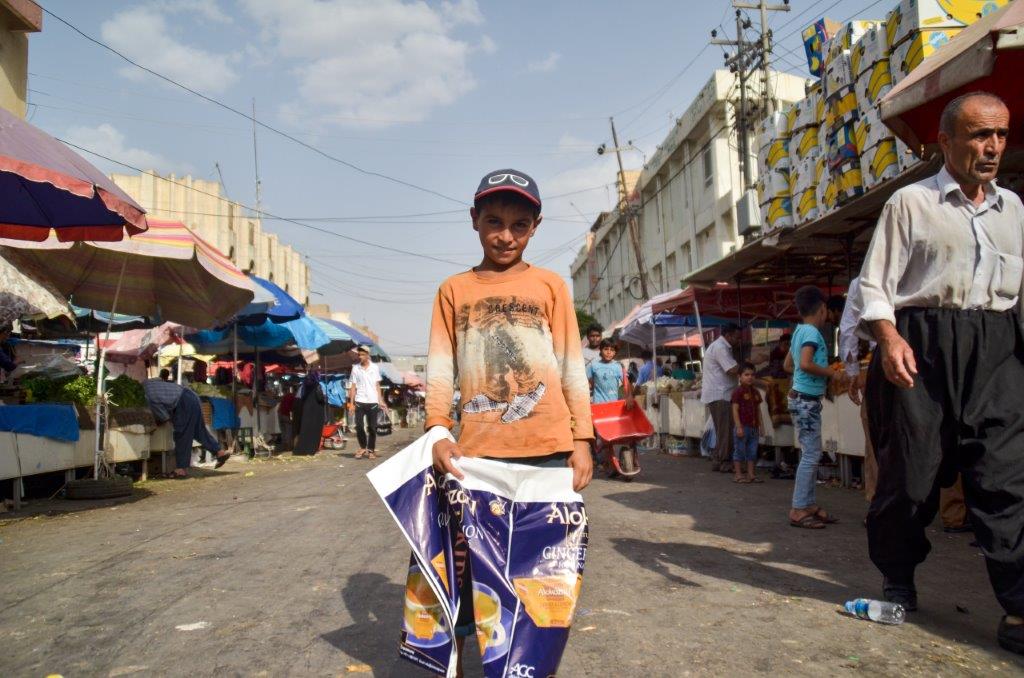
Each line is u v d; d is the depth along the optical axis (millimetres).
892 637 3219
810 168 8125
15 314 7965
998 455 3055
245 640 3314
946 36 5977
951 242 3205
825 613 3574
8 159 5633
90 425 8992
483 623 2238
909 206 3283
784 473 9328
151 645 3273
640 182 37719
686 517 6418
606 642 3225
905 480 3289
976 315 3182
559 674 2871
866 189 6953
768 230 9148
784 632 3311
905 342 3152
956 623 3400
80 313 12516
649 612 3646
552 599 2256
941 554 4812
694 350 24953
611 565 4676
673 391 14523
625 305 43312
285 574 4520
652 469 10898
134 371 13867
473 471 2381
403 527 2379
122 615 3729
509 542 2311
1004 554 2998
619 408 9531
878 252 3342
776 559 4734
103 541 5781
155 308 10953
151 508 7664
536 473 2377
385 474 2471
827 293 12562
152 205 25062
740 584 4148
